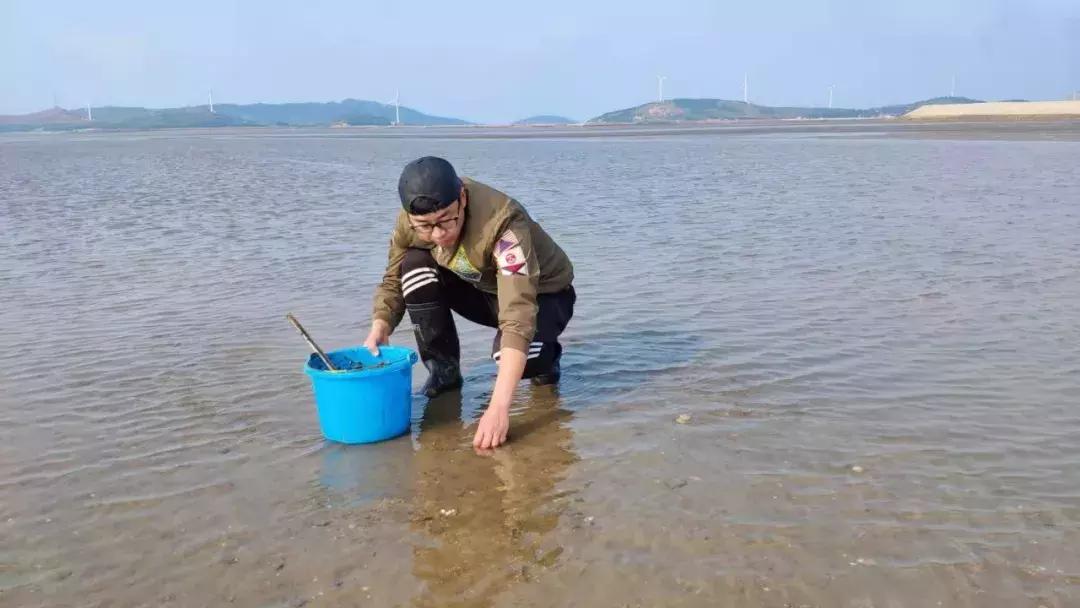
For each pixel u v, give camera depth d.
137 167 22.45
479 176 17.41
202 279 6.96
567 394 4.11
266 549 2.71
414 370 4.61
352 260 7.73
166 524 2.88
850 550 2.59
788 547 2.62
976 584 2.40
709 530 2.73
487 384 4.32
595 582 2.46
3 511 2.98
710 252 7.78
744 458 3.27
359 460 3.39
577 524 2.80
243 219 10.79
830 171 16.89
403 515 2.91
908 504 2.87
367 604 2.40
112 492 3.12
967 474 3.09
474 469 3.27
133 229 9.94
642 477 3.13
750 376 4.25
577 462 3.29
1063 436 3.42
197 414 3.89
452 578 2.52
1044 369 4.27
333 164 23.52
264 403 4.03
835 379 4.18
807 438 3.45
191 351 4.87
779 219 9.89
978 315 5.34
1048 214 9.71
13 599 2.46
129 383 4.32
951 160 18.94
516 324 3.54
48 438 3.62
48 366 4.62
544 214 10.90
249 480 3.21
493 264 3.75
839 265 7.04
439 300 4.04
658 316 5.50
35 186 16.30
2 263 7.81
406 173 3.34
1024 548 2.58
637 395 4.04
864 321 5.25
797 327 5.14
